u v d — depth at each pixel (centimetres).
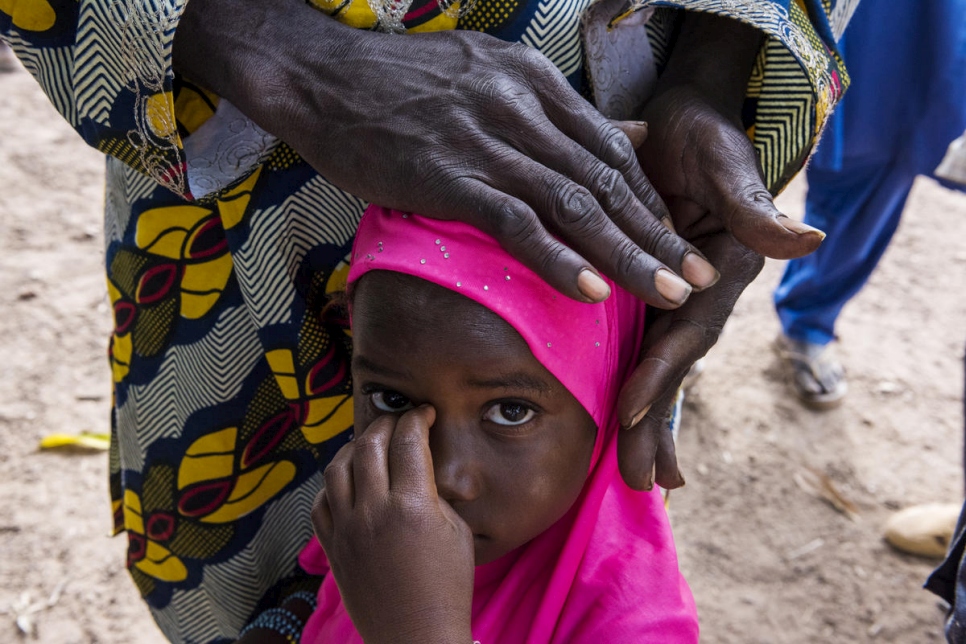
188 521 177
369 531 106
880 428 363
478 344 104
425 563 104
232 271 147
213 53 115
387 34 114
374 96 107
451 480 110
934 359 396
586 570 125
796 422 364
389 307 107
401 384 111
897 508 332
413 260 105
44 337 390
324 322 146
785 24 112
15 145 501
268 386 161
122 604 294
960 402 375
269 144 128
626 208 101
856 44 262
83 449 344
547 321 107
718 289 116
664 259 101
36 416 356
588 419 118
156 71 113
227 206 133
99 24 113
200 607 191
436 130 103
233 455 168
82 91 119
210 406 162
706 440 357
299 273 140
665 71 124
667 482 126
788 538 321
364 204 133
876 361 393
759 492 338
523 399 109
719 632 291
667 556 127
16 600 293
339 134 109
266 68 113
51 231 445
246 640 161
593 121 104
